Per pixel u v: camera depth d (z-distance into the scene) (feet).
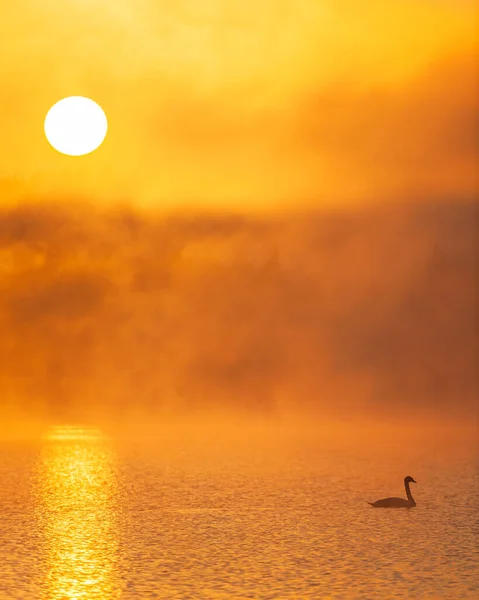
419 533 437.17
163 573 359.25
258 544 413.39
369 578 350.02
